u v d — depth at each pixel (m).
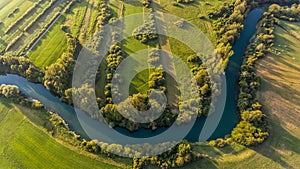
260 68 110.81
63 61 107.50
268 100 102.06
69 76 105.75
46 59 114.56
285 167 86.69
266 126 94.75
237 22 125.31
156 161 86.50
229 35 118.31
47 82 104.38
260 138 91.06
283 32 124.12
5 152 91.50
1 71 112.19
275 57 114.38
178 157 86.12
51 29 125.94
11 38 123.50
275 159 88.12
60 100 103.19
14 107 101.69
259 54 114.19
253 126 94.00
